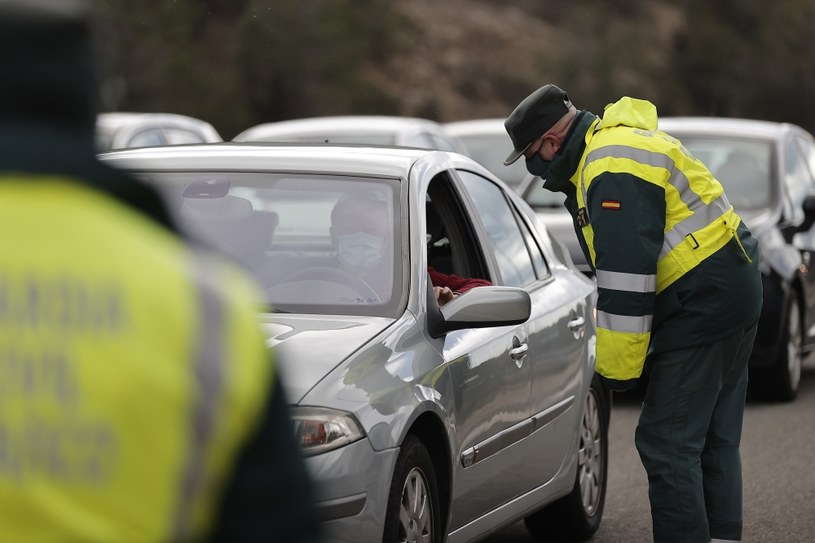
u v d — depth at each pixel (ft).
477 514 30.12
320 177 30.89
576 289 37.91
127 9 190.29
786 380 60.85
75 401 9.20
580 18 261.65
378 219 29.86
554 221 62.23
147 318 9.29
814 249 64.49
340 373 25.11
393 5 239.50
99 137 10.07
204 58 200.23
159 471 9.23
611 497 43.70
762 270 59.52
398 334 27.30
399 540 25.91
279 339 25.98
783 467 47.70
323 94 203.00
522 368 32.22
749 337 32.40
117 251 9.38
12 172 9.36
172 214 9.89
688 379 31.40
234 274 9.69
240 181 30.96
